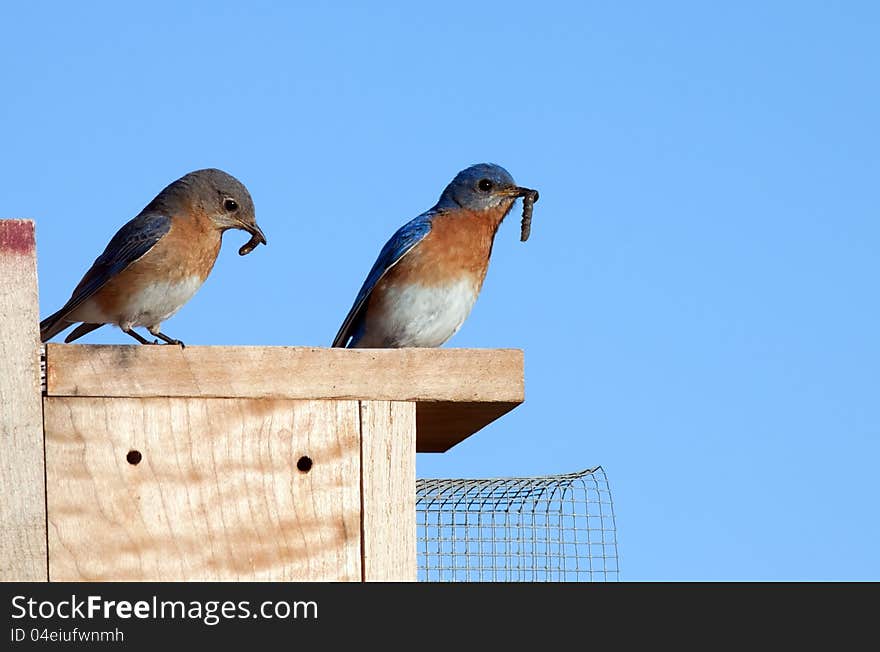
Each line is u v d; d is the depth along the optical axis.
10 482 10.15
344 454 10.71
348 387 10.78
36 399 10.25
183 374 10.53
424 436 12.76
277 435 10.62
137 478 10.36
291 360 10.73
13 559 10.08
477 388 10.96
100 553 10.21
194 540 10.37
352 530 10.62
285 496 10.56
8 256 10.32
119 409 10.41
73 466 10.27
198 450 10.48
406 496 10.75
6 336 10.27
